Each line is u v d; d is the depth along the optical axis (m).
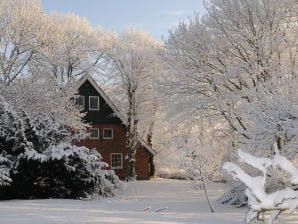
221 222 10.80
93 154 22.39
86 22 46.00
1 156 20.69
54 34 36.25
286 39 22.28
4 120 21.44
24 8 35.03
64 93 29.11
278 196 3.54
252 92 14.88
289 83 13.84
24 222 10.12
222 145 23.56
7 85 26.48
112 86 44.47
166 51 25.31
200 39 23.89
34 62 34.09
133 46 42.16
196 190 31.08
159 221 10.49
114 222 10.09
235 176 3.63
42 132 21.95
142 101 41.91
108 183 22.33
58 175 21.00
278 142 14.95
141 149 44.38
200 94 24.72
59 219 10.71
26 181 20.61
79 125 29.80
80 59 43.75
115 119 43.03
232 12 23.11
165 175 46.66
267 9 22.52
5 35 33.97
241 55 23.19
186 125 25.28
